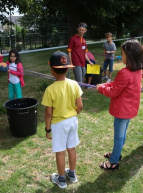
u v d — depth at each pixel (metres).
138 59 2.49
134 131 4.05
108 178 2.87
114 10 17.84
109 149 3.52
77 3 15.76
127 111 2.62
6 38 20.84
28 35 23.08
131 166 3.10
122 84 2.53
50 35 25.08
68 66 2.41
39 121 4.53
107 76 8.01
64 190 2.68
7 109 3.69
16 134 3.85
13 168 3.08
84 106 5.30
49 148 3.56
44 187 2.73
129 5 18.72
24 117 3.70
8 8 14.84
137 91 2.60
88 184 2.78
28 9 13.73
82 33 5.33
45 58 13.52
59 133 2.52
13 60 4.62
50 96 2.42
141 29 30.34
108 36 7.20
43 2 16.34
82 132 4.05
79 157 3.31
